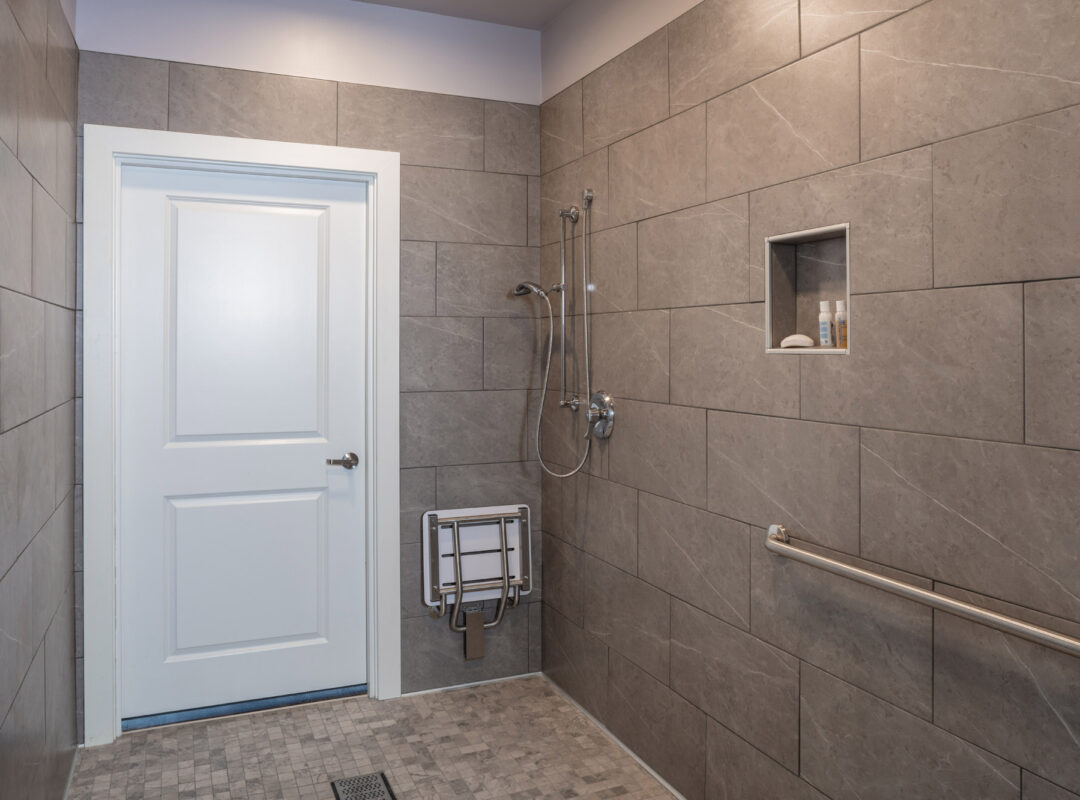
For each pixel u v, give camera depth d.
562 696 2.99
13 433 1.56
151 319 2.70
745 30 2.00
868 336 1.66
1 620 1.44
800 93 1.83
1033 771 1.35
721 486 2.13
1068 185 1.27
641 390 2.48
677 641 2.33
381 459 2.91
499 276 3.07
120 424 2.67
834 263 1.84
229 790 2.31
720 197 2.10
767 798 1.98
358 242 2.94
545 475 3.11
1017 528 1.37
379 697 2.95
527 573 3.07
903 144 1.57
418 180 2.94
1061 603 1.30
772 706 1.96
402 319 2.93
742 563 2.05
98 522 2.55
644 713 2.49
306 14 2.77
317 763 2.48
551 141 3.03
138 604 2.71
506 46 3.06
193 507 2.77
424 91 2.94
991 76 1.39
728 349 2.09
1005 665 1.40
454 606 2.97
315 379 2.90
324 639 2.95
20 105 1.63
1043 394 1.32
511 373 3.10
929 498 1.53
